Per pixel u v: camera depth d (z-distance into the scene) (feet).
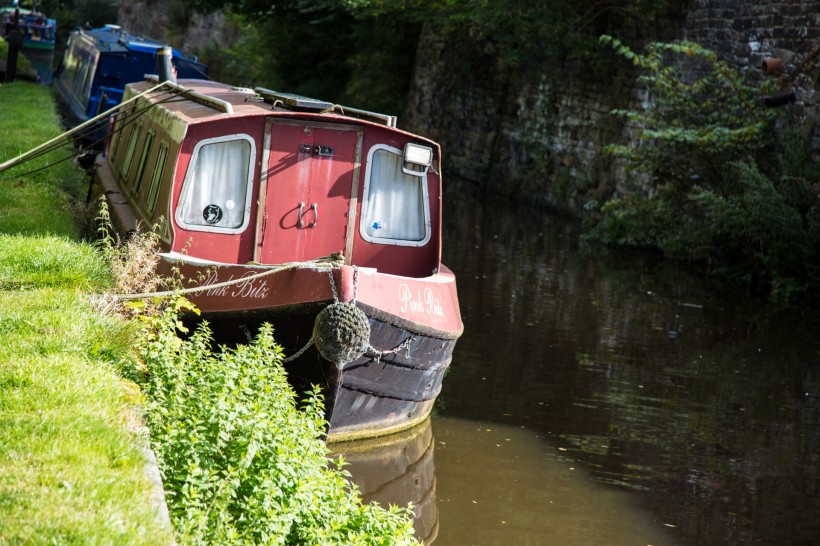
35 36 136.26
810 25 49.98
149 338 20.70
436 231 29.19
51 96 85.30
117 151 41.91
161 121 31.71
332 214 28.22
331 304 23.57
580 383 31.99
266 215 27.61
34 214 34.96
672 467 25.41
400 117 105.50
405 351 25.57
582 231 63.62
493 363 33.63
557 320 39.83
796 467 25.82
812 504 23.57
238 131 27.14
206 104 29.84
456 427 27.61
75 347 19.58
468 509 22.25
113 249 27.40
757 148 51.62
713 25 57.47
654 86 59.47
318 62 112.68
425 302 26.27
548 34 66.95
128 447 15.28
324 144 27.91
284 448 16.93
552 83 74.90
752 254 49.75
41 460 14.17
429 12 86.43
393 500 22.45
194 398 17.85
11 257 26.05
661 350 36.40
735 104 53.83
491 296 43.27
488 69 86.02
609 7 64.80
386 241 28.78
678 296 45.96
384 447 25.93
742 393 31.83
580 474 24.62
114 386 17.84
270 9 108.88
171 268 25.81
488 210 70.90
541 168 74.74
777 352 36.99
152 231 27.53
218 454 16.66
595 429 27.91
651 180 60.49
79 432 15.40
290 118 27.55
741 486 24.43
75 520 12.48
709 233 52.11
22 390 16.93
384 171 28.58
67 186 43.42
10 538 11.87
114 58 70.33
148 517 13.20
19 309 21.89
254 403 17.80
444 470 24.47
